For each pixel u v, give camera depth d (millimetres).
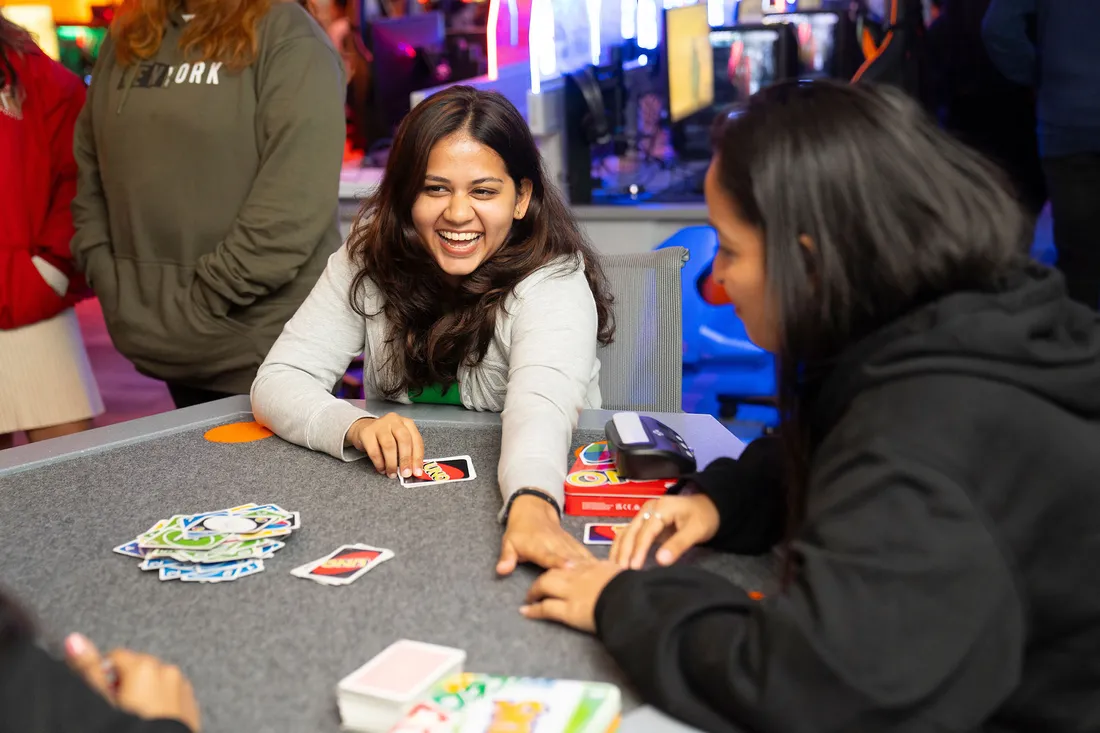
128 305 1999
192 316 1958
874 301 763
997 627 649
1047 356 719
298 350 1528
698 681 717
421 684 720
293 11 1972
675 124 3213
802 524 764
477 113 1388
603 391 1715
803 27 3127
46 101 2158
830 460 737
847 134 760
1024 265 789
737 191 793
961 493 666
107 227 2072
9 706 529
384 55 3594
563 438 1240
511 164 1417
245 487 1203
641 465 1156
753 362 3217
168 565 980
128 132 1939
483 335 1480
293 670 796
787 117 783
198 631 858
